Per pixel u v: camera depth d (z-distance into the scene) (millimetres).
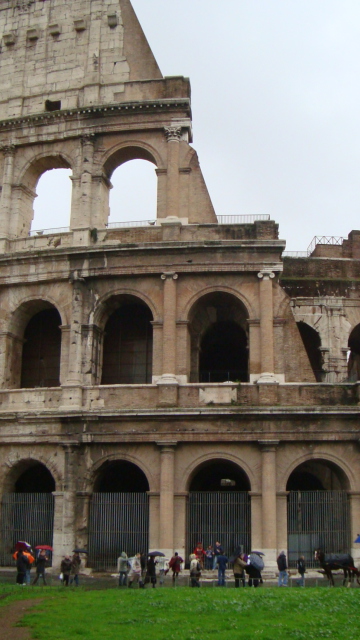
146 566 43719
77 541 46875
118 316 54344
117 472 53844
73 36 57750
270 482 46062
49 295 52031
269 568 44594
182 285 50281
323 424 46906
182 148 53344
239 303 50500
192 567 39906
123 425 47875
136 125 54062
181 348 49219
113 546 46906
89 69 56406
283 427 46875
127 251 50469
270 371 48094
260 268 49688
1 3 60250
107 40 56969
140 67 55938
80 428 48312
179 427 47250
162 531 45688
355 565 45156
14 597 32062
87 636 23219
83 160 54250
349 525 46250
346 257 60750
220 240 49812
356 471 46531
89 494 47688
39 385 54094
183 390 48375
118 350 53719
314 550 46438
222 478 53844
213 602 29172
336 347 56031
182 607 28375
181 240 51062
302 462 46812
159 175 53125
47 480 54344
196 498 47438
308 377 48906
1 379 51688
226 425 47062
